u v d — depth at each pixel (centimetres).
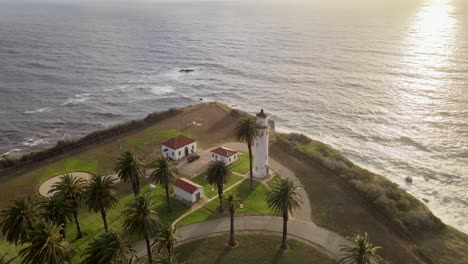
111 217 6838
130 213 5078
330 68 19762
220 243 6166
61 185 5844
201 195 7462
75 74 19562
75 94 16338
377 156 10538
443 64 19138
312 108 14350
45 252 4175
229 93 16488
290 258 5850
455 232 6775
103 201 5759
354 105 14425
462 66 18600
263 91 16612
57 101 15425
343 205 7288
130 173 6256
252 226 6612
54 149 9525
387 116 13238
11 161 8900
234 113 12488
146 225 4950
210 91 16825
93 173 8512
